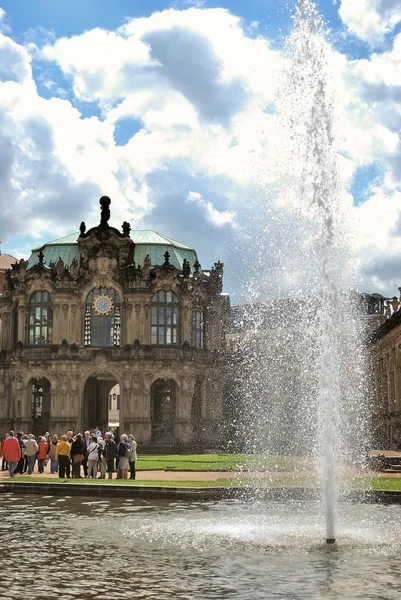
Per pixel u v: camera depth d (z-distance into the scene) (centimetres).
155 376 13275
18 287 13875
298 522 3928
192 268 14638
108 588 2539
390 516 4175
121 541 3425
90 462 6631
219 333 13988
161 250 14288
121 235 13688
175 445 13075
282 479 6072
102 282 13550
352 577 2681
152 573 2755
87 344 13550
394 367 12100
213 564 2906
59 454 6625
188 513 4375
